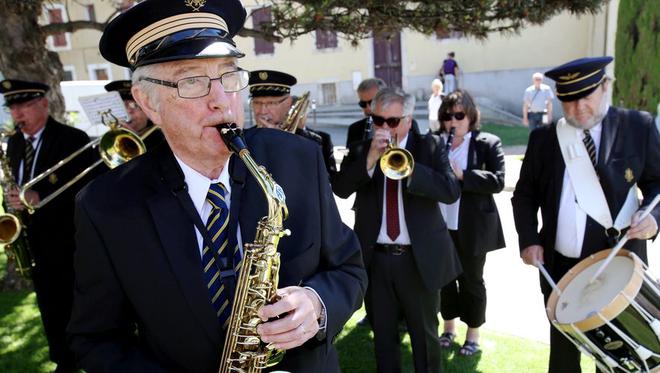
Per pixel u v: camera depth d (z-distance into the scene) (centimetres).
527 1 366
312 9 366
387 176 282
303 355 161
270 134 171
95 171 371
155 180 154
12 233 338
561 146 282
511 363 360
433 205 301
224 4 149
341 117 1655
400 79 1692
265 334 137
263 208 157
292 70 1738
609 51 1367
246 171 160
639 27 909
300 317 140
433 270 295
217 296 149
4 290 513
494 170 369
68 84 1208
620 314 226
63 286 365
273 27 394
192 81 139
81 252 153
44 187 361
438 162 304
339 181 310
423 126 1394
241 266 146
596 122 272
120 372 149
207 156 149
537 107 1173
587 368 344
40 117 370
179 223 149
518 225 299
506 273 518
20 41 464
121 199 150
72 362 368
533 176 299
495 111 1557
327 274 166
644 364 229
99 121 374
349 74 1708
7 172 360
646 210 254
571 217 280
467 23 371
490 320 428
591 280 253
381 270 306
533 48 1538
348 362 372
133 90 149
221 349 149
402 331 418
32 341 412
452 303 387
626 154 269
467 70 1608
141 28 142
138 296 150
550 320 261
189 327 148
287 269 158
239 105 149
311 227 163
